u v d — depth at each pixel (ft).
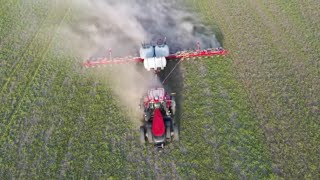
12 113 51.83
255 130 46.78
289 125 46.93
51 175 43.78
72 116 50.72
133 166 44.11
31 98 53.93
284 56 57.72
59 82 56.44
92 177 43.24
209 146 45.29
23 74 58.29
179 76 56.03
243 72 55.57
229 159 43.75
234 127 47.34
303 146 44.39
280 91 51.78
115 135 47.80
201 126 47.75
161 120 43.73
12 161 45.55
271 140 45.47
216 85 53.78
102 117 50.31
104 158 45.19
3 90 55.47
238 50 59.88
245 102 50.65
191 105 50.88
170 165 43.83
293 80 53.31
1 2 76.18
